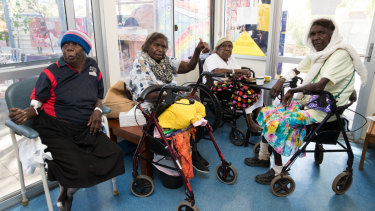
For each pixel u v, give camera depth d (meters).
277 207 1.87
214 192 2.03
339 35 1.89
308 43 2.07
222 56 2.92
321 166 2.38
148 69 2.06
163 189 2.07
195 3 3.43
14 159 2.06
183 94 1.90
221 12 3.84
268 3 3.34
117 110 2.24
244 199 1.95
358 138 2.80
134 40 2.70
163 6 2.95
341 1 2.76
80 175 1.50
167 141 1.70
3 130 1.96
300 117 1.87
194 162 2.21
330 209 1.84
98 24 2.26
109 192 2.03
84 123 1.72
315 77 2.01
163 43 2.08
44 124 1.63
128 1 2.54
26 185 1.99
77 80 1.70
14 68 1.88
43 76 1.60
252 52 3.67
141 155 2.01
